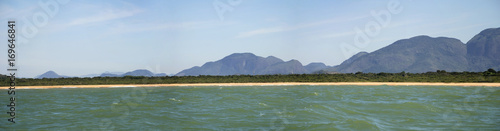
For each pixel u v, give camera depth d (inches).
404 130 621.0
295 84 2942.9
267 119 756.6
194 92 1838.1
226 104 1101.7
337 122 699.4
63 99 1413.6
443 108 914.7
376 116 782.5
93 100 1344.7
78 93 1886.1
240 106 1029.2
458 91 1686.8
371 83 2861.7
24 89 2541.8
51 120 786.2
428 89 1914.4
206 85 2930.6
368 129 626.8
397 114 813.2
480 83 2485.2
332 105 1006.4
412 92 1627.7
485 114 804.0
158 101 1250.0
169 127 681.0
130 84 3139.8
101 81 3297.2
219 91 1914.4
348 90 1877.5
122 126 697.0
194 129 657.6
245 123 711.1
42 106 1098.1
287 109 920.9
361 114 813.9
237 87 2481.5
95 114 884.0
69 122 754.8
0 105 1143.6
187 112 903.1
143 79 3459.6
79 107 1056.8
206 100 1272.1
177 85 2979.8
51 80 3304.6
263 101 1192.2
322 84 2883.9
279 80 3324.3
